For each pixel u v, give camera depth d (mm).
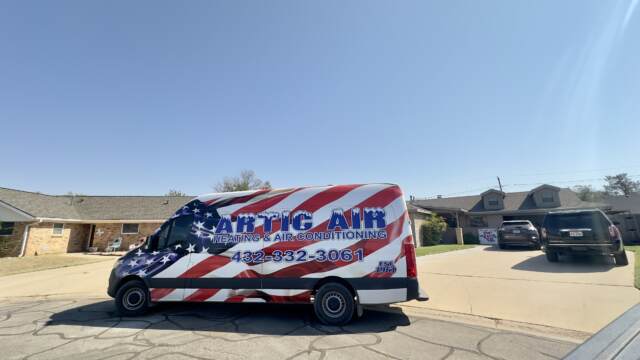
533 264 10391
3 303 7793
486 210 28703
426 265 11203
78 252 24266
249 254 5902
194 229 6340
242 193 6445
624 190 56188
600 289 6598
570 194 28438
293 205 6023
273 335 4930
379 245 5457
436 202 33062
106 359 4094
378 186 5883
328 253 5578
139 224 25812
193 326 5484
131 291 6355
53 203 24609
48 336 5062
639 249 15008
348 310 5367
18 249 20172
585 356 1488
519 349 4172
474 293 6934
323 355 4109
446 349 4234
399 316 5824
